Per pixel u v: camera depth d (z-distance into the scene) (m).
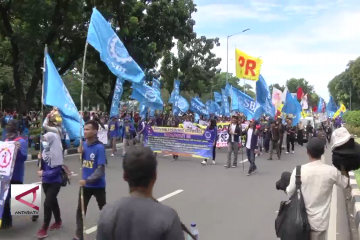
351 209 7.98
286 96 21.22
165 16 26.48
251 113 18.56
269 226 6.51
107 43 6.45
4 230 6.10
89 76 33.22
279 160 16.41
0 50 25.25
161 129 15.87
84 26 23.73
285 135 20.83
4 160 5.86
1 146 5.91
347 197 9.10
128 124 15.77
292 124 20.80
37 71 21.00
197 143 14.86
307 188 3.71
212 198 8.60
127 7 24.23
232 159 16.28
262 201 8.35
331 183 3.71
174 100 27.06
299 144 24.97
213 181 10.78
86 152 5.38
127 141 15.78
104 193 5.47
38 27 18.61
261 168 13.70
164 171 12.56
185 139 15.19
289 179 4.12
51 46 21.88
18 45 18.69
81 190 5.15
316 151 3.81
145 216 2.00
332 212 7.74
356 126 31.25
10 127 6.18
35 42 18.81
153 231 1.95
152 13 26.11
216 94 38.31
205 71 42.47
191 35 28.58
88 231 6.11
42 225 6.07
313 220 3.65
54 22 19.97
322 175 3.70
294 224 3.58
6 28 19.78
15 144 5.96
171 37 27.75
